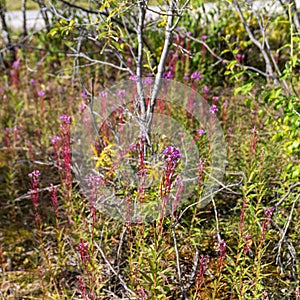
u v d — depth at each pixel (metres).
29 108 2.90
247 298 1.37
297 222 1.64
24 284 1.63
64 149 1.67
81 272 1.60
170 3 1.56
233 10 3.35
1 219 2.00
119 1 1.53
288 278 1.53
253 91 2.70
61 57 3.44
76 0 2.89
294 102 1.63
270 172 1.96
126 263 1.61
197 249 1.54
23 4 3.43
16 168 2.30
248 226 1.58
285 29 3.27
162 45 3.12
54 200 1.55
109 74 3.16
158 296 1.31
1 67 3.66
